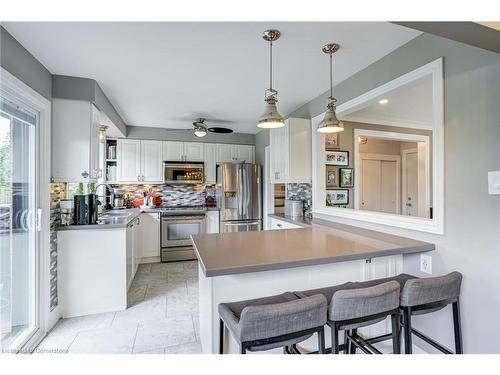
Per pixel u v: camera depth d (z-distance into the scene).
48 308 2.29
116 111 3.71
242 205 4.75
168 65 2.31
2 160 1.81
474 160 1.52
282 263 1.42
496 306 1.43
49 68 2.35
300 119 3.24
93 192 3.67
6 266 1.88
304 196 3.55
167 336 2.22
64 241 2.57
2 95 1.81
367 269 1.85
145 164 4.66
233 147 5.20
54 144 2.49
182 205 5.15
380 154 5.64
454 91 1.62
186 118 4.13
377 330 1.89
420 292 1.38
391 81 2.08
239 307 1.39
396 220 2.10
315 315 1.20
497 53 1.35
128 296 3.04
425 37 1.81
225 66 2.33
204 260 1.45
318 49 2.04
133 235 3.45
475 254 1.52
